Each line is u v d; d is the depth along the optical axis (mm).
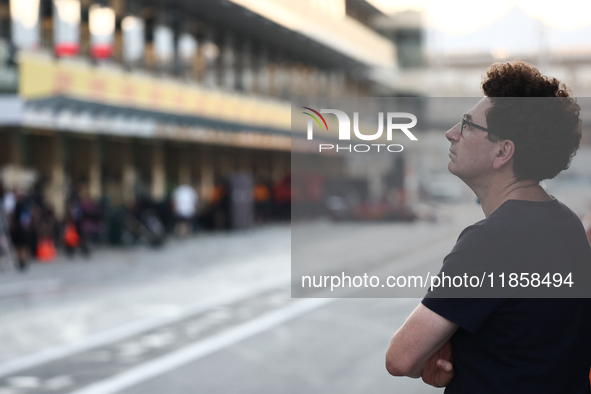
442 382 1765
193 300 11000
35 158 20531
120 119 21422
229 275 13953
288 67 35281
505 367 1652
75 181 21875
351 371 6535
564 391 1671
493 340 1656
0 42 19047
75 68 21109
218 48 29969
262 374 6512
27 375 6652
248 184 26109
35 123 18344
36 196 17562
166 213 23703
